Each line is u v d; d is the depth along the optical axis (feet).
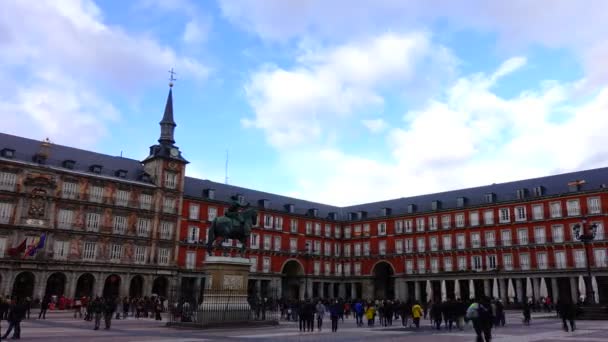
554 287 207.41
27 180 183.62
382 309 115.24
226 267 95.61
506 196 236.43
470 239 239.71
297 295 268.21
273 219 262.88
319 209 299.99
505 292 223.10
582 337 71.61
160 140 229.66
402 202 281.95
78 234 192.13
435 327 100.17
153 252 210.59
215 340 66.03
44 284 179.22
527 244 219.20
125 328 90.38
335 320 89.81
